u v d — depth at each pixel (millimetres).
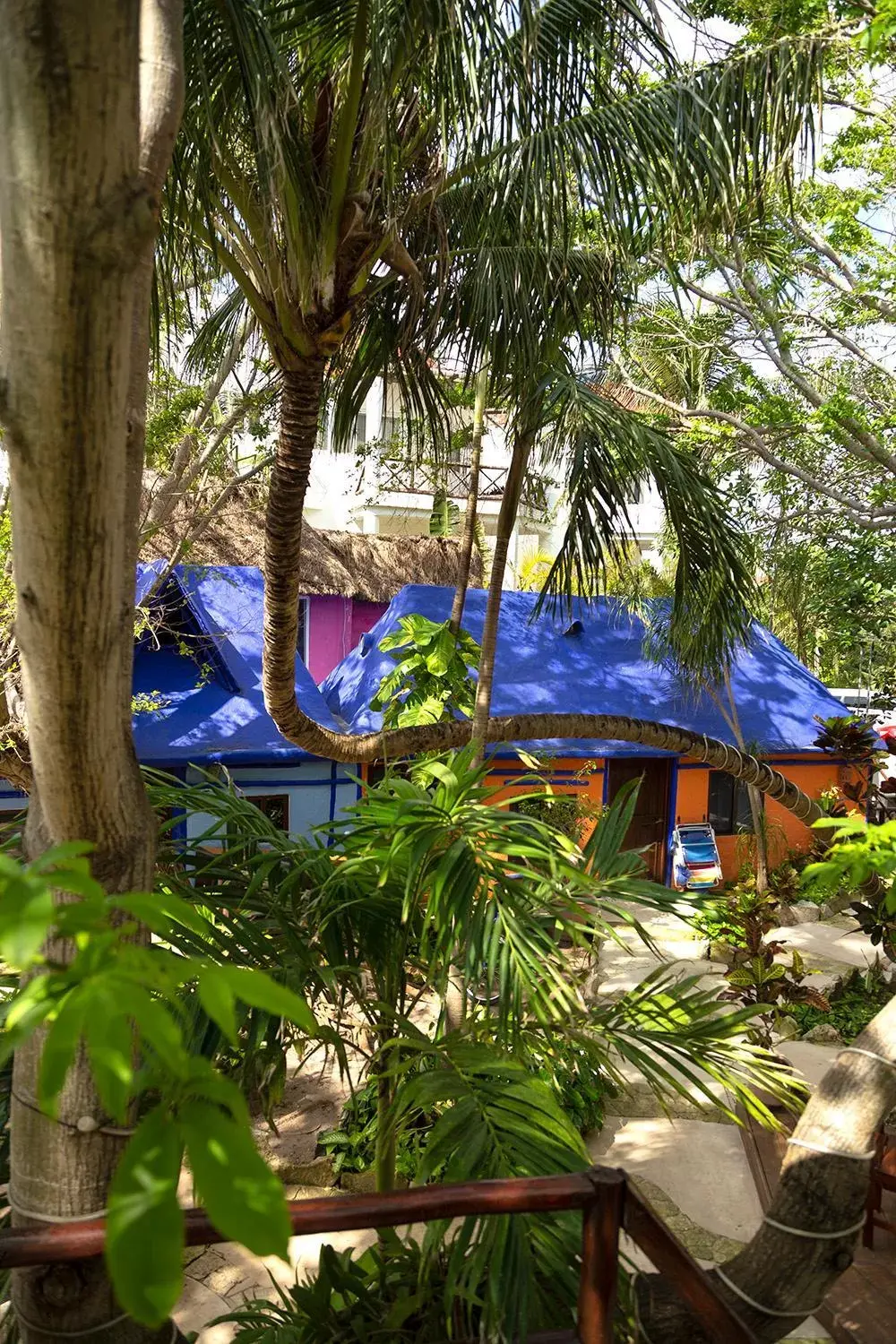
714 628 7930
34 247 1457
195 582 12453
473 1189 1862
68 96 1359
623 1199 1946
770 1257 2725
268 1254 646
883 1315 4797
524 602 14656
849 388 11359
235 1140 704
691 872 13859
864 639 16547
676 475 6965
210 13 3945
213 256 5367
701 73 5652
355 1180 6102
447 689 9250
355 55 4207
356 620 19609
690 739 9234
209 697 12070
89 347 1526
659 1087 3490
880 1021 2883
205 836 3674
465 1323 2752
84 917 836
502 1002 2865
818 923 12406
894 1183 5258
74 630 1808
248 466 12812
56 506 1661
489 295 5883
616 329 7625
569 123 5324
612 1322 1995
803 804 10117
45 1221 2184
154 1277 643
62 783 2000
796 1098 3639
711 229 6148
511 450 7867
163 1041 725
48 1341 2166
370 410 15555
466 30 4293
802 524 12820
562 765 13555
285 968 3246
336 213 4668
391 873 3352
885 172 10000
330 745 7391
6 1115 3021
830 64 7566
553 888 3266
